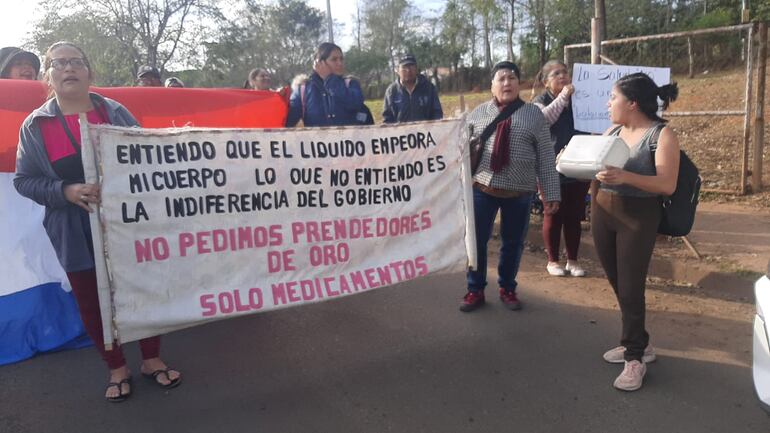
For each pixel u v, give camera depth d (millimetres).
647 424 3434
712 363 4090
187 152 3516
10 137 4359
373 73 43688
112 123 3682
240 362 4305
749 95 7609
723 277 5406
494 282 5824
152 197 3447
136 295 3447
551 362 4180
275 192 3715
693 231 6699
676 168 3479
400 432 3432
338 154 3840
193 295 3580
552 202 4758
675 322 4754
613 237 3832
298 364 4258
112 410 3707
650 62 19547
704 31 7457
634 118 3699
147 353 3973
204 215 3574
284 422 3549
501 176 4699
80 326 4598
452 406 3680
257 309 3682
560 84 5750
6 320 4359
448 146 4105
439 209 4129
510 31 32250
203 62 20766
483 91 32469
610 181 3410
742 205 7547
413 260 4062
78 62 3467
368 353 4402
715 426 3393
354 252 3930
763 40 7539
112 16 19203
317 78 6270
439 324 4863
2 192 4426
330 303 5355
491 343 4500
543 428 3428
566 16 27156
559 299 5305
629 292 3719
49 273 4543
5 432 3490
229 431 3467
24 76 5590
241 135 3627
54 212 3529
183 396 3854
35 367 4285
